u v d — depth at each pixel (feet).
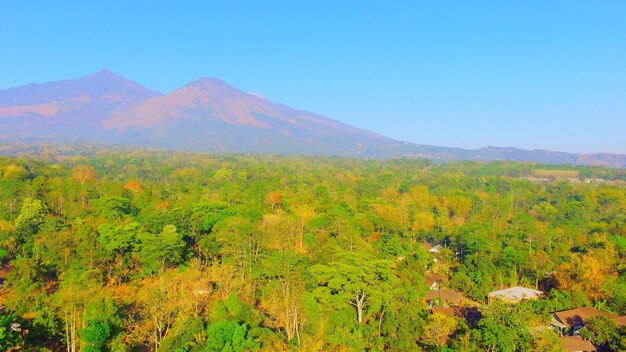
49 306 107.45
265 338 99.66
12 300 114.32
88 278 130.21
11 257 159.63
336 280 114.21
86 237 148.97
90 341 95.35
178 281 134.82
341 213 214.28
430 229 241.76
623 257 176.65
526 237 228.02
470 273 168.86
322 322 105.50
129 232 152.05
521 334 102.17
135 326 105.60
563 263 169.27
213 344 95.25
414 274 152.76
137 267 151.43
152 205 218.59
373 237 207.82
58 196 225.15
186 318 108.58
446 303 145.28
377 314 116.37
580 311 130.21
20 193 218.79
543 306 131.85
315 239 178.29
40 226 183.01
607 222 279.08
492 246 195.42
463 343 100.73
